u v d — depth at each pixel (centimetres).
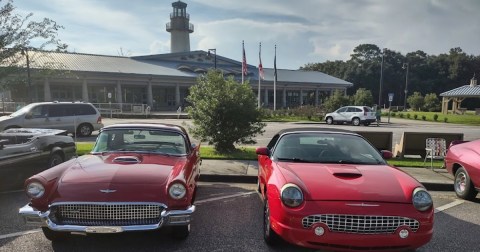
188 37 6250
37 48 1369
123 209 430
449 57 10406
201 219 582
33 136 804
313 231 400
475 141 768
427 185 848
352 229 396
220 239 498
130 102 4638
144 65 4753
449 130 2603
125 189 436
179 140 609
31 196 439
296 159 530
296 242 408
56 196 432
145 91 4759
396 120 3941
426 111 6362
